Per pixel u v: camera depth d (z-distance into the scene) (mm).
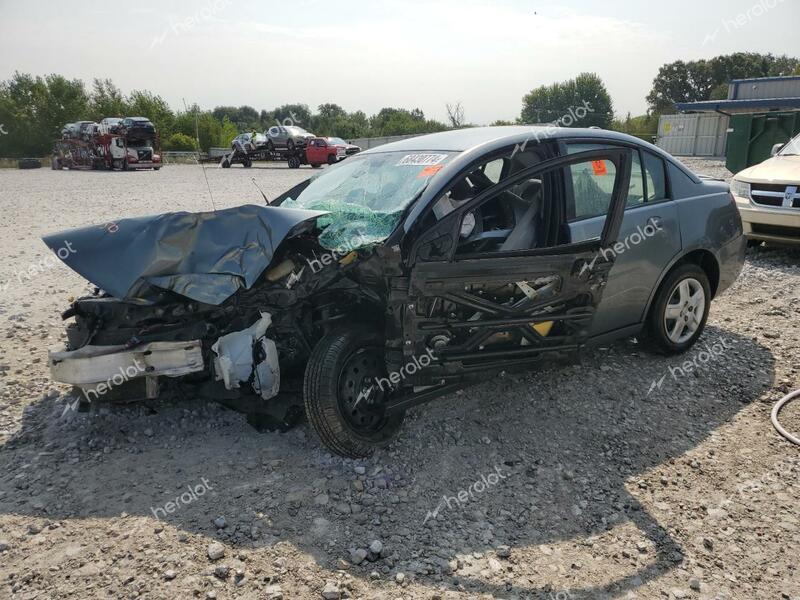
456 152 3982
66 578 2613
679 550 2859
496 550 2852
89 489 3256
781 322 5660
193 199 16578
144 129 35094
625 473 3486
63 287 7270
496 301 3646
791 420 3998
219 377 3561
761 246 8930
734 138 17188
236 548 2816
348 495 3242
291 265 3482
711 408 4195
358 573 2689
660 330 4730
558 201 3938
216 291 3283
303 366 3779
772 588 2621
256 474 3414
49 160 47938
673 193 4730
